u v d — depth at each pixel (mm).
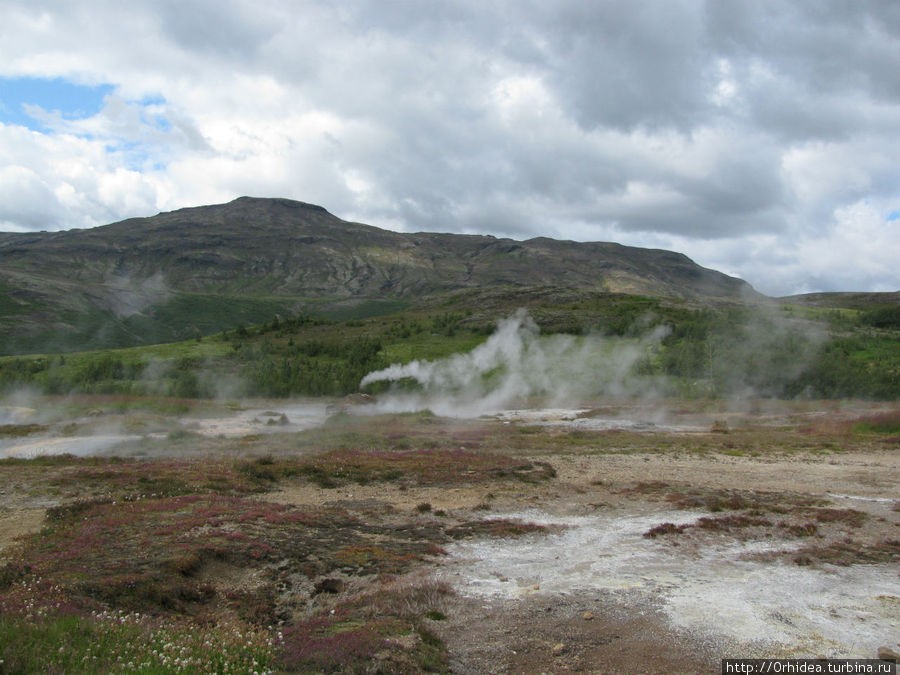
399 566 13680
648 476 26422
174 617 10172
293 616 10938
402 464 27641
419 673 8469
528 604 11508
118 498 19359
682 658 9234
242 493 21422
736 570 13766
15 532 15242
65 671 7031
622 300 147375
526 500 21312
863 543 15977
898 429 43062
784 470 28078
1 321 175125
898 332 109562
